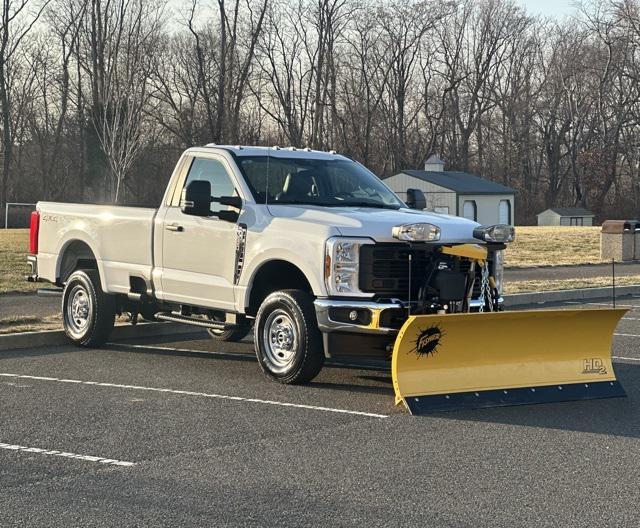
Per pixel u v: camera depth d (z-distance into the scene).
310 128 70.56
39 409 8.48
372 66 75.00
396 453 7.12
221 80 60.22
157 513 5.70
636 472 6.68
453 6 77.62
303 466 6.74
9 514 5.67
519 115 81.12
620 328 14.66
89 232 12.09
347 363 11.22
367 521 5.58
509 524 5.55
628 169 78.69
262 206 10.05
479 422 8.17
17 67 61.84
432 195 64.38
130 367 10.72
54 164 62.94
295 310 9.42
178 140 64.56
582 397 9.17
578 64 77.81
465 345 8.78
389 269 9.21
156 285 11.16
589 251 30.72
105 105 42.53
